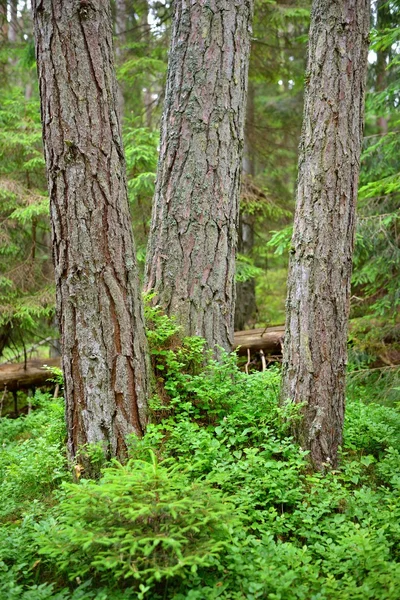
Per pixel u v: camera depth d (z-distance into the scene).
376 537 3.17
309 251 4.08
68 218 3.68
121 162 3.86
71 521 2.84
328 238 4.06
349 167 4.12
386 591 2.70
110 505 2.80
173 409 4.33
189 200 4.76
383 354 7.12
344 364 4.16
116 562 2.57
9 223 8.16
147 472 2.88
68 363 3.84
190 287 4.73
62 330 3.85
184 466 3.63
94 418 3.79
